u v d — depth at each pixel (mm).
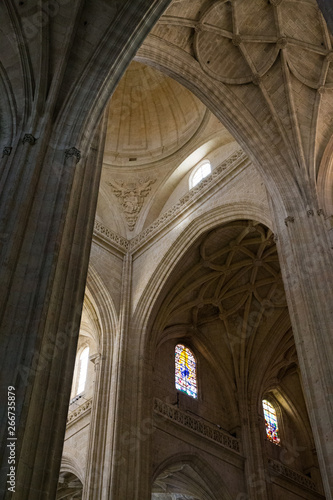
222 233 24156
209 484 23344
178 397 25406
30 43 12836
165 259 23750
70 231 11359
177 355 27156
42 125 11727
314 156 18781
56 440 8820
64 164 11414
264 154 19188
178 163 27453
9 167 10844
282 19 18750
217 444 24359
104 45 13469
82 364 27422
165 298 24500
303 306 15094
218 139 26094
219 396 27500
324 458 12656
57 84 12484
